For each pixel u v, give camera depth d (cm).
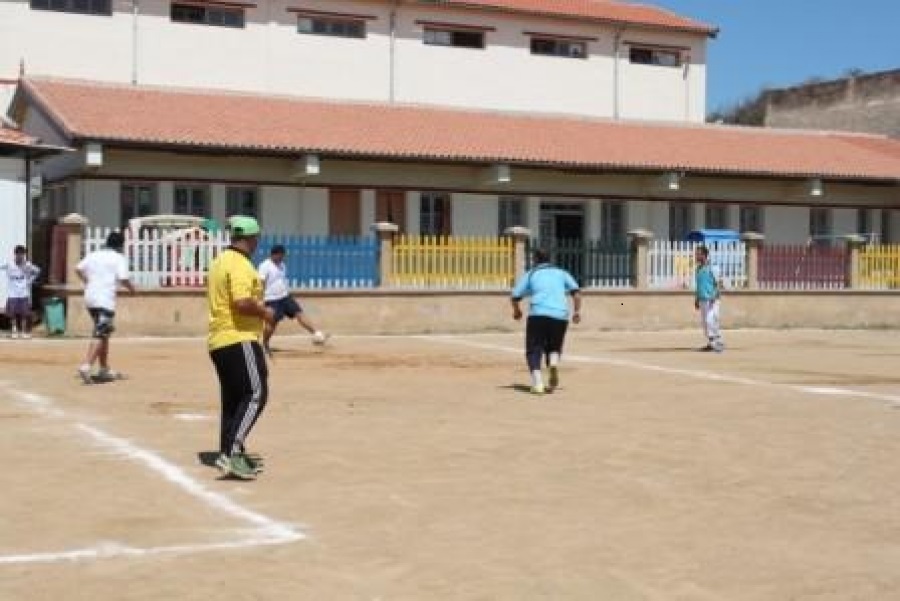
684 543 751
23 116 3194
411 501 868
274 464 1008
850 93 5088
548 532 777
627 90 4119
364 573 675
